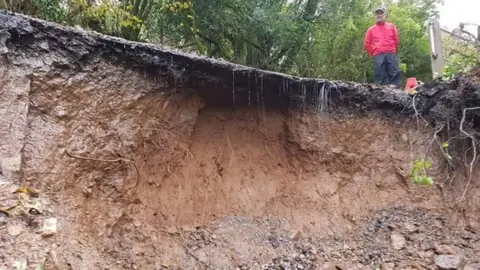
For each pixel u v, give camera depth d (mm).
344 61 9914
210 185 4020
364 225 4277
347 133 4582
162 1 6941
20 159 2693
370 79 9961
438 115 4613
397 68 6031
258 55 8766
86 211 3014
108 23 6020
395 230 4211
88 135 3178
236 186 4145
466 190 4387
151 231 3449
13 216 2514
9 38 2918
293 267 3748
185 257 3516
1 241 2387
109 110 3346
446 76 4738
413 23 11961
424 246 4035
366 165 4586
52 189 2830
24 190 2654
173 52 3658
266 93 4207
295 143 4422
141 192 3531
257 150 4348
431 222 4293
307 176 4441
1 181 2566
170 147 3791
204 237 3736
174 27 7711
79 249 2756
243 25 8172
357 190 4484
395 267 3832
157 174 3693
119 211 3264
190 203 3842
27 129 2867
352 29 9797
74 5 5453
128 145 3408
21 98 2850
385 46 6059
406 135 4707
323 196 4367
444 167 4555
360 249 4047
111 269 2949
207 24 8047
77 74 3215
